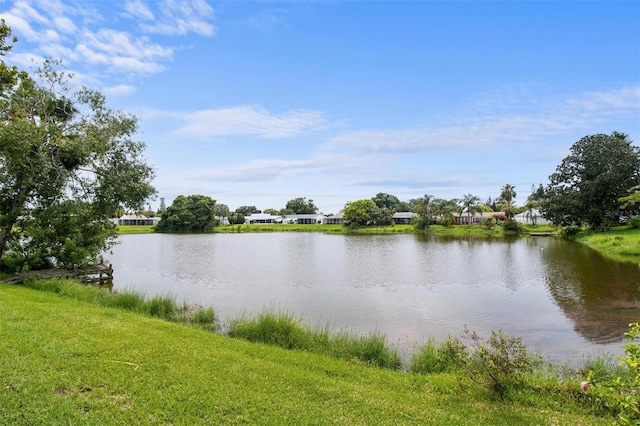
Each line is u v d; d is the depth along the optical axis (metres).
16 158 15.60
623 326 12.93
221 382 5.84
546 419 5.39
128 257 35.06
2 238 17.72
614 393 4.38
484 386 6.38
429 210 93.31
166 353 6.92
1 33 17.03
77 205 18.47
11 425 4.25
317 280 22.72
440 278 23.36
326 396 5.73
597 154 54.62
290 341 9.66
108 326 8.47
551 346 11.03
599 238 42.47
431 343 9.70
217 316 13.71
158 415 4.75
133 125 19.00
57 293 14.02
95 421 4.47
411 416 5.29
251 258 34.34
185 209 94.19
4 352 6.13
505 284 21.22
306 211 148.12
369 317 14.39
